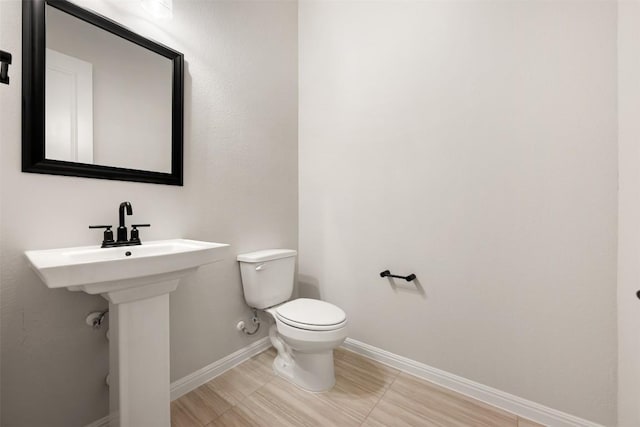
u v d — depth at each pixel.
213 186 1.59
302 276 2.20
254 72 1.82
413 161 1.64
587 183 1.17
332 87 2.00
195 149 1.49
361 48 1.85
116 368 1.00
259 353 1.87
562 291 1.23
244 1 1.75
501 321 1.38
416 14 1.62
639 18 0.97
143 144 1.28
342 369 1.70
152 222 1.32
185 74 1.44
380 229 1.79
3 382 0.95
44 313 1.02
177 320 1.43
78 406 1.10
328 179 2.04
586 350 1.18
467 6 1.45
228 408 1.35
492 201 1.39
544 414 1.26
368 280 1.84
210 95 1.56
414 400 1.42
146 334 1.01
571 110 1.20
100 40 1.15
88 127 1.12
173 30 1.39
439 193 1.55
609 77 1.12
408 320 1.68
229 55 1.66
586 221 1.17
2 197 0.93
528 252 1.30
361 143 1.86
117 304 0.95
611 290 1.13
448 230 1.53
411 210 1.66
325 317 1.44
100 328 1.16
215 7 1.58
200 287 1.53
